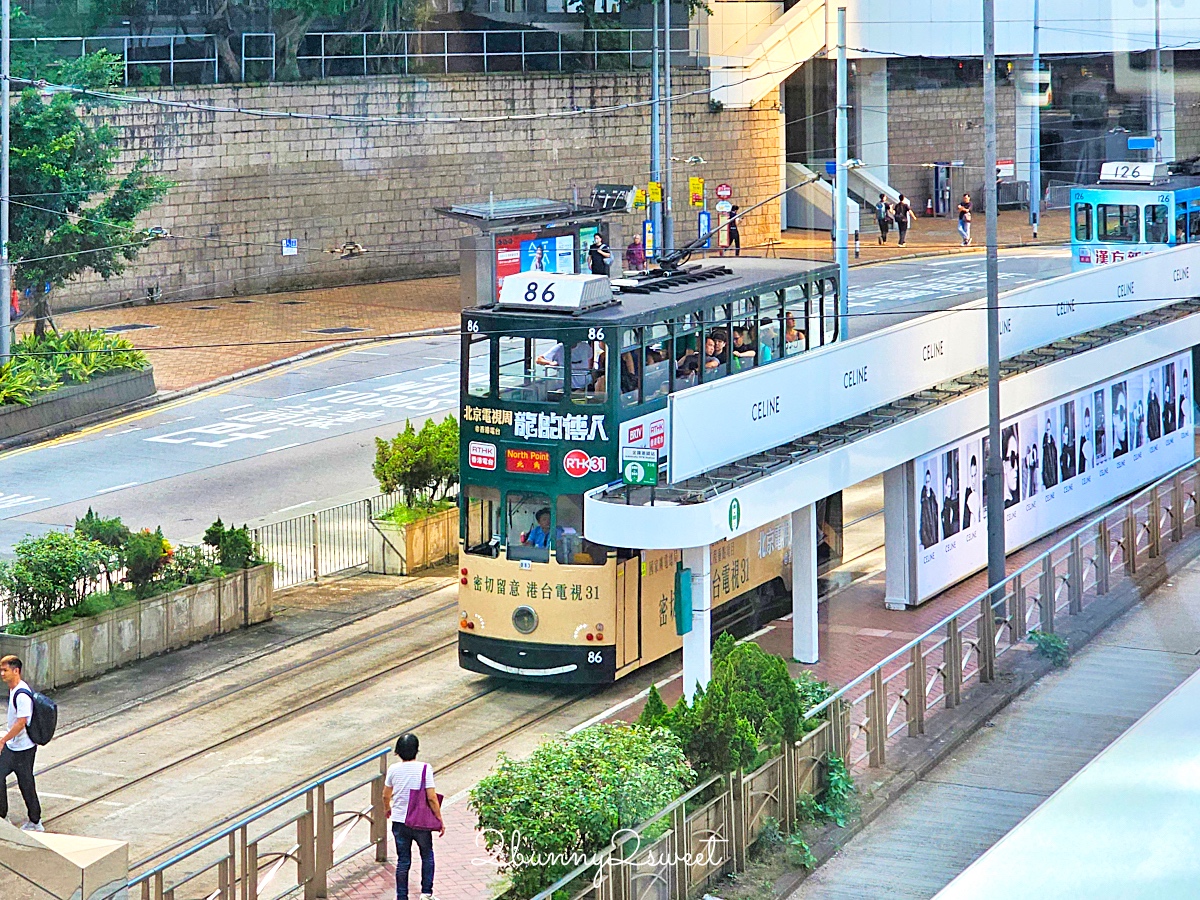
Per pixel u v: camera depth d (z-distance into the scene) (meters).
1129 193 38.38
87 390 34.81
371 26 51.28
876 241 57.34
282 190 48.16
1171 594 20.81
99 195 42.34
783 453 18.17
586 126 53.53
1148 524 22.81
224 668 19.95
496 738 17.02
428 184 50.94
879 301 44.34
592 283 17.88
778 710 13.31
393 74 50.62
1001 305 23.55
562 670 17.80
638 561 18.17
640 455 16.09
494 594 18.09
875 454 19.52
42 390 33.97
